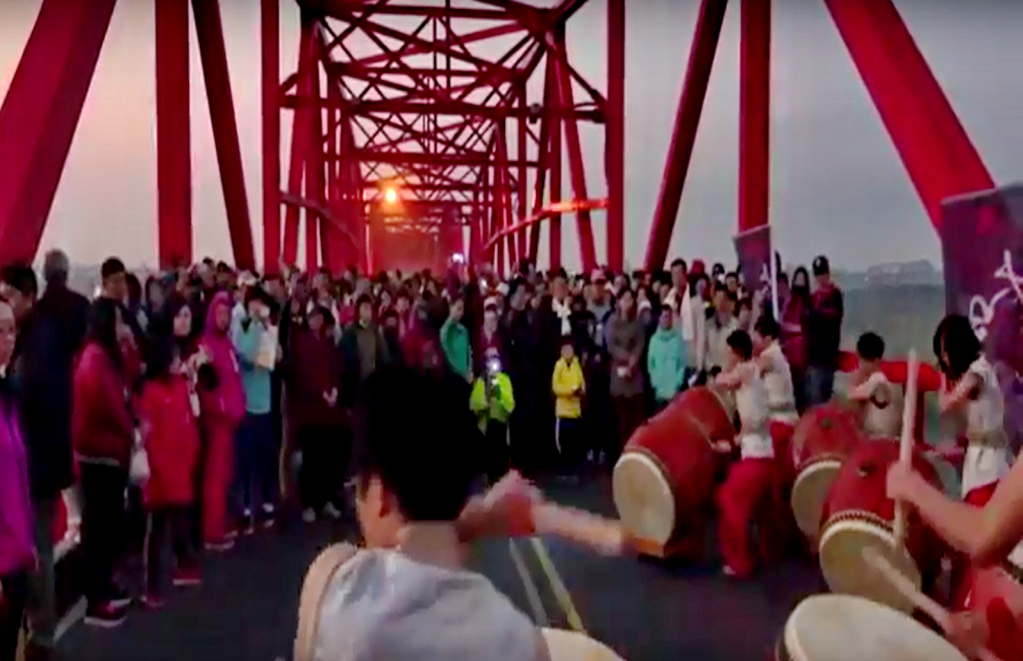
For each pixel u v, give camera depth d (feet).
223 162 53.42
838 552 19.33
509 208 160.25
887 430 24.26
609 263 70.13
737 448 25.62
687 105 53.47
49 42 29.81
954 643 13.26
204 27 52.01
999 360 20.84
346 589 4.81
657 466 24.61
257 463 28.66
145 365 21.43
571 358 39.88
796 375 33.81
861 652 11.22
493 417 35.19
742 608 21.80
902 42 29.04
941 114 28.09
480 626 4.69
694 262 43.75
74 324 17.63
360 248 194.70
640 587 23.25
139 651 18.76
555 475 37.99
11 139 28.91
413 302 37.99
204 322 28.96
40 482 16.89
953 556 19.08
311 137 106.73
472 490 5.16
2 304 14.21
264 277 37.47
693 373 38.24
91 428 19.27
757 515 24.45
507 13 100.32
